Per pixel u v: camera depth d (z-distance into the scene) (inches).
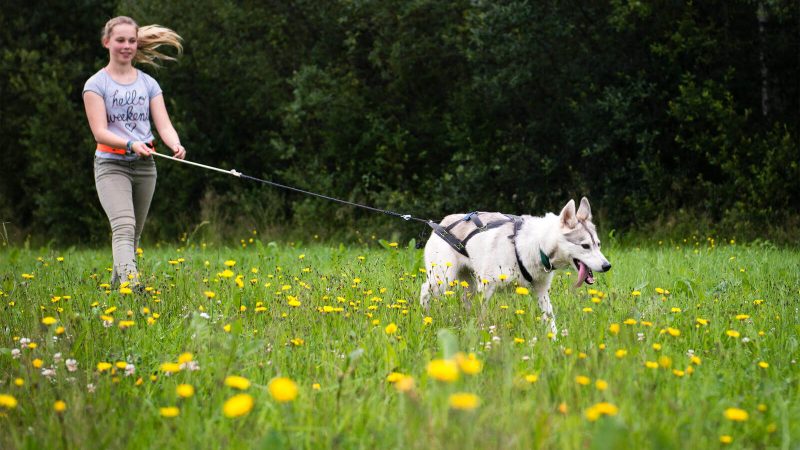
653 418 117.8
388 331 152.3
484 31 584.7
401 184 665.0
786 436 114.8
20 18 721.6
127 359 162.7
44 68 705.0
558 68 589.6
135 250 268.1
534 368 151.0
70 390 136.6
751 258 372.5
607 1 575.8
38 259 370.6
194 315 170.1
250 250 501.7
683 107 546.9
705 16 580.1
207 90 730.8
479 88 622.2
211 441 114.6
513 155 614.2
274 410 121.6
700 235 526.6
